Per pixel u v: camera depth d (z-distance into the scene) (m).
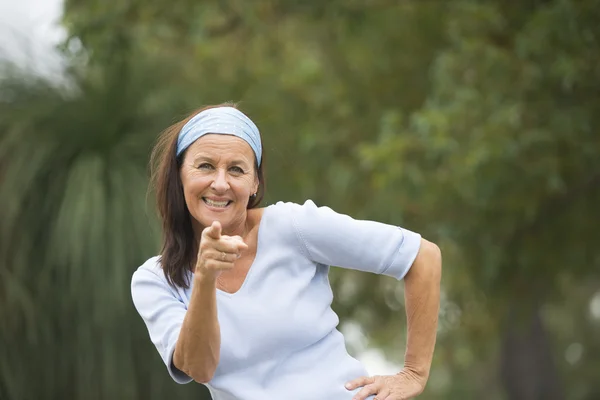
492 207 12.12
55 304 9.52
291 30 13.38
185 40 12.91
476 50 11.35
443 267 13.24
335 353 4.34
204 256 3.81
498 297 13.70
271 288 4.24
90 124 9.85
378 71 13.41
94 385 9.52
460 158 11.09
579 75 11.11
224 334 4.17
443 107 11.29
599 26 11.16
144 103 10.15
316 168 13.06
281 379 4.24
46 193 9.66
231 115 4.25
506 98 11.49
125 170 9.60
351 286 14.98
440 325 15.87
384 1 12.70
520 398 16.23
